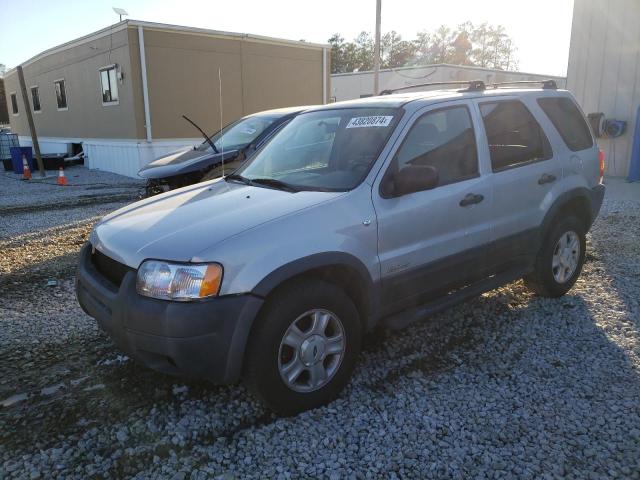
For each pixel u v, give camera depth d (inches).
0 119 1860.2
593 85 487.2
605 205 366.3
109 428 120.4
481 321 176.1
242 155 300.7
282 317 117.0
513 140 172.6
